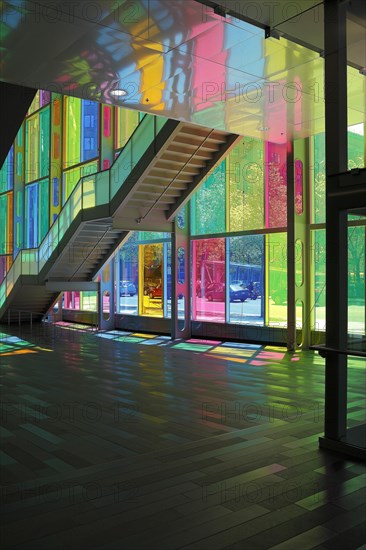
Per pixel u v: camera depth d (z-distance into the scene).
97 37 6.30
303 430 5.34
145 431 5.36
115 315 16.88
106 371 9.04
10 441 5.05
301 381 8.04
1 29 6.05
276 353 11.13
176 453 4.64
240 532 3.15
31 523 3.28
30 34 6.20
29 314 18.70
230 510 3.45
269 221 12.42
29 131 21.33
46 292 17.11
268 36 6.27
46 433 5.32
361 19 5.30
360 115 9.79
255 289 12.78
